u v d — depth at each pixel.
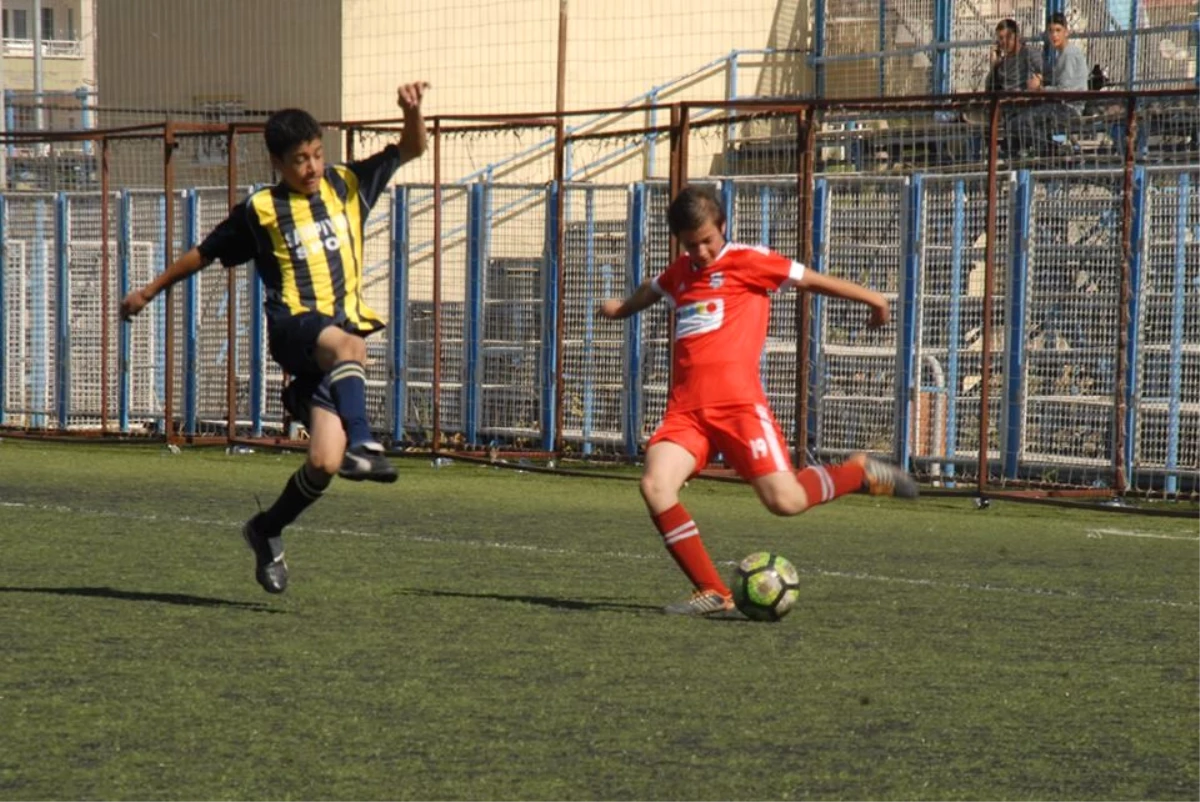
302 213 17.27
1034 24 48.50
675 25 54.53
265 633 16.27
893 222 34.34
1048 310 33.00
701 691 13.83
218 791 10.70
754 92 54.81
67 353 44.06
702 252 17.72
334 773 11.14
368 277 47.06
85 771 11.14
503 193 44.75
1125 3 47.34
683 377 18.03
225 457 39.72
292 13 55.06
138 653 15.18
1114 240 32.28
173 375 41.91
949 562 22.98
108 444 42.69
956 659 15.50
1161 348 32.03
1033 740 12.33
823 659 15.38
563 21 48.88
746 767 11.41
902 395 34.22
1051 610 18.66
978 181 33.47
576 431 38.78
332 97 54.38
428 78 53.91
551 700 13.40
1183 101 40.06
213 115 56.31
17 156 53.91
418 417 40.91
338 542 23.97
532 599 18.75
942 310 34.00
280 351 17.25
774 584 17.36
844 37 53.91
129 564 21.06
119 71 58.66
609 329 38.22
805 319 33.25
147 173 57.34
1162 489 33.22
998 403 33.62
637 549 23.70
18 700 13.21
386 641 15.92
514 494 32.12
